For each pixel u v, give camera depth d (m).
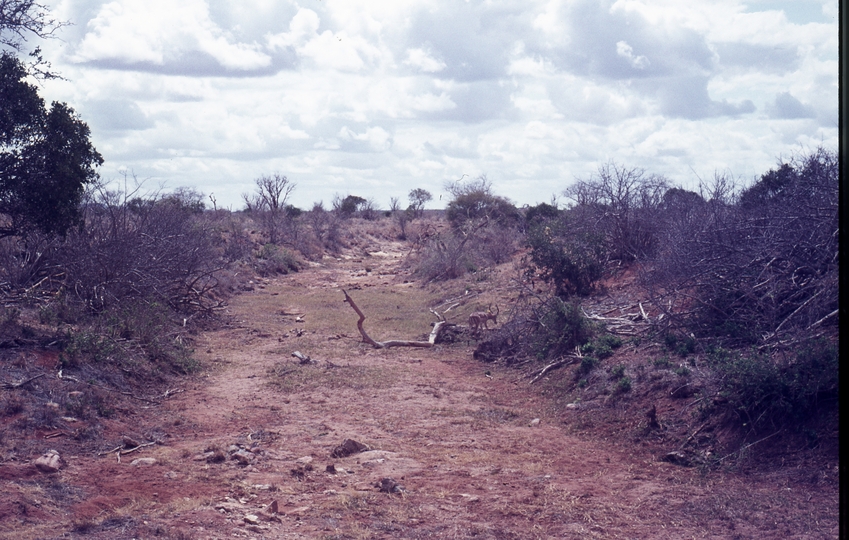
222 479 8.55
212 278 26.67
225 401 12.88
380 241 57.16
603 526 7.31
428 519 7.43
